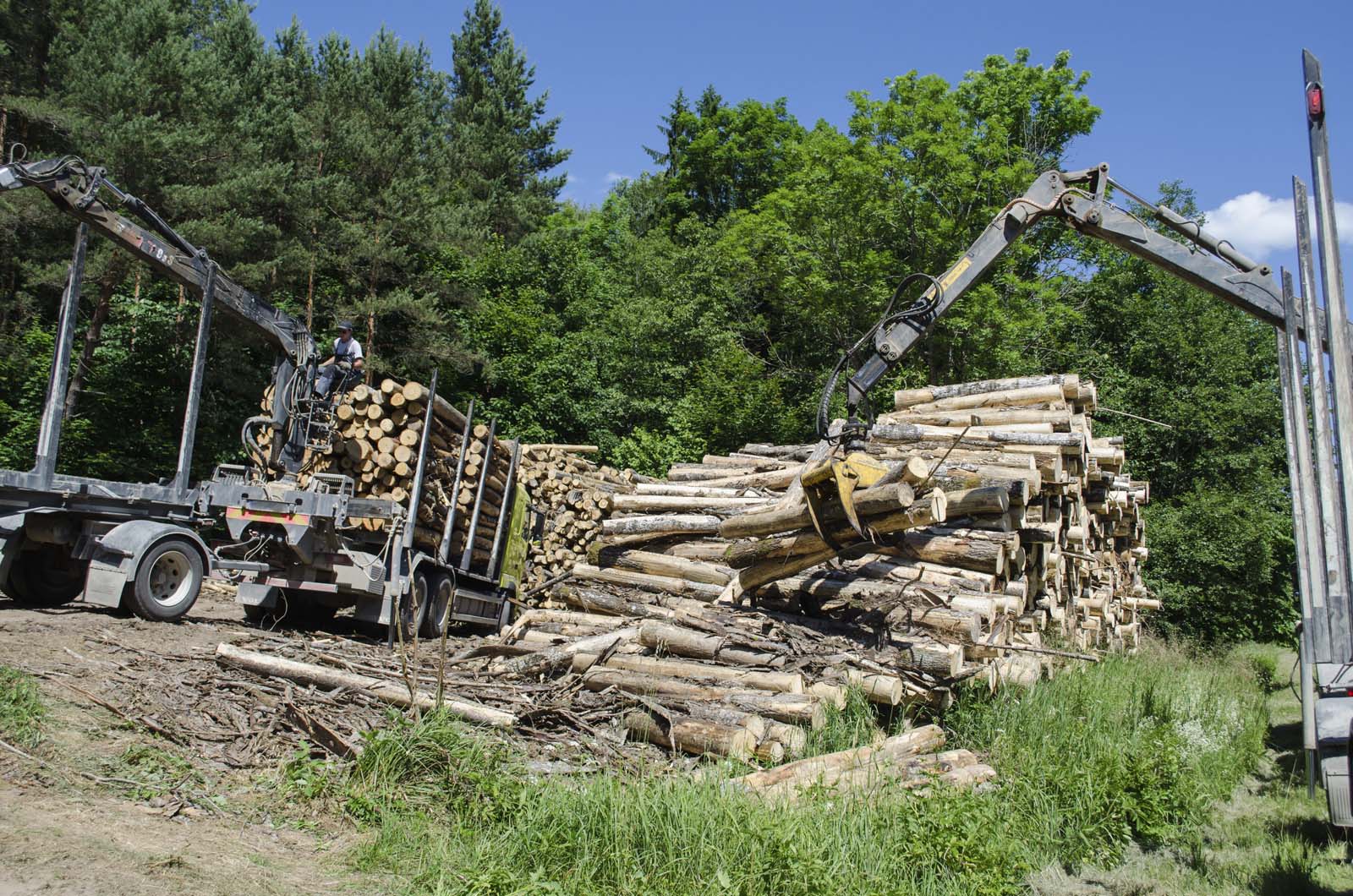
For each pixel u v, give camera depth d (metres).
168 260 10.35
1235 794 8.21
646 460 27.84
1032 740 7.66
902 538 8.40
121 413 22.56
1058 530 11.28
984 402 12.28
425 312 26.84
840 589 8.84
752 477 11.74
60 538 9.56
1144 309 27.70
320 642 8.87
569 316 33.09
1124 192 10.96
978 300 24.16
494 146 44.44
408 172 30.36
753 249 31.39
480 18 49.84
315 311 26.98
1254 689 14.53
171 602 9.72
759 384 28.77
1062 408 11.76
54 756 5.25
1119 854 6.10
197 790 5.19
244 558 10.68
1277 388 25.77
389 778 5.41
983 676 8.31
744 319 34.81
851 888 4.60
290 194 24.70
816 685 7.16
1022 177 25.14
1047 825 6.12
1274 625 22.94
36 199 20.72
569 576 10.76
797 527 8.59
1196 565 22.39
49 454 9.30
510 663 7.86
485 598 12.80
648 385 31.45
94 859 4.08
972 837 5.12
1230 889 5.58
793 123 45.91
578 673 7.67
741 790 5.24
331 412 10.80
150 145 20.98
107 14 24.20
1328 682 4.91
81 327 23.25
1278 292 10.32
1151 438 25.38
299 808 5.18
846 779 5.88
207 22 36.41
